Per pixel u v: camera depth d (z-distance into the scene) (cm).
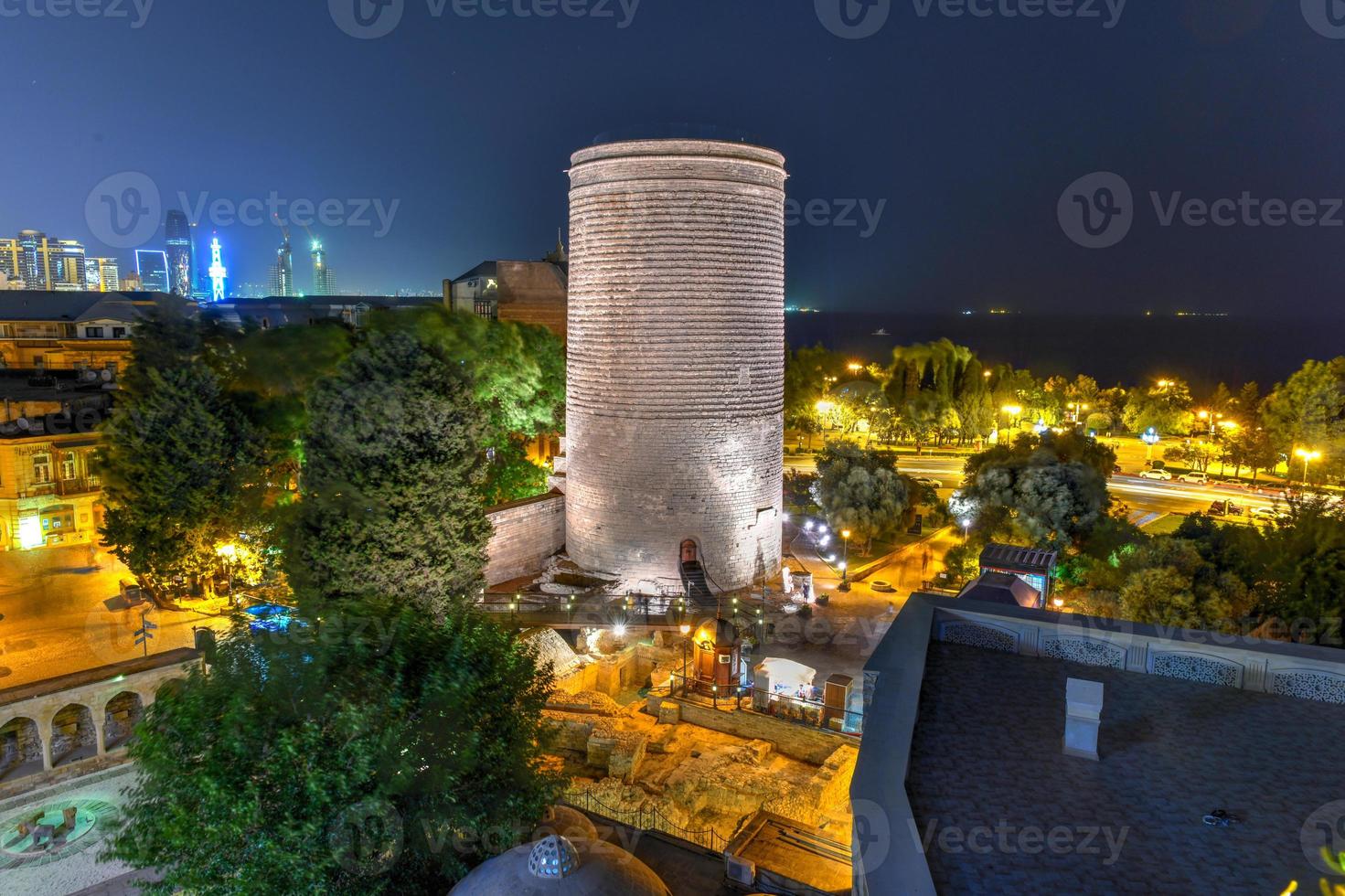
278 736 1538
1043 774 1177
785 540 5575
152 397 3694
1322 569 2925
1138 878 974
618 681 3459
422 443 3212
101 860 1559
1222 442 8612
